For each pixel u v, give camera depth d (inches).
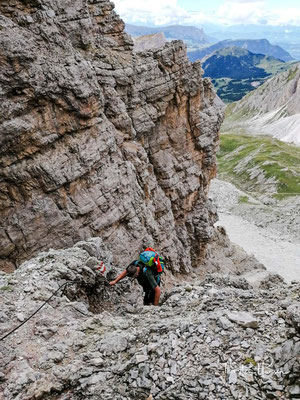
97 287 620.4
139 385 356.2
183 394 341.1
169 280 1206.3
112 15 1113.4
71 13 946.1
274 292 561.6
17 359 398.6
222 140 7204.7
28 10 794.2
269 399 328.5
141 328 454.0
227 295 564.1
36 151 791.1
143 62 1138.0
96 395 353.7
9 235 780.0
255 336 405.7
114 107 1023.6
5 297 491.2
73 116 833.5
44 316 468.1
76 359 400.5
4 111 725.9
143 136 1209.4
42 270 567.5
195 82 1298.0
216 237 1763.0
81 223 866.1
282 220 3609.7
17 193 788.6
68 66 805.2
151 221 1117.7
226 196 4345.5
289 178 4790.8
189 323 436.8
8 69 718.5
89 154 866.1
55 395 362.0
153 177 1240.8
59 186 818.2
